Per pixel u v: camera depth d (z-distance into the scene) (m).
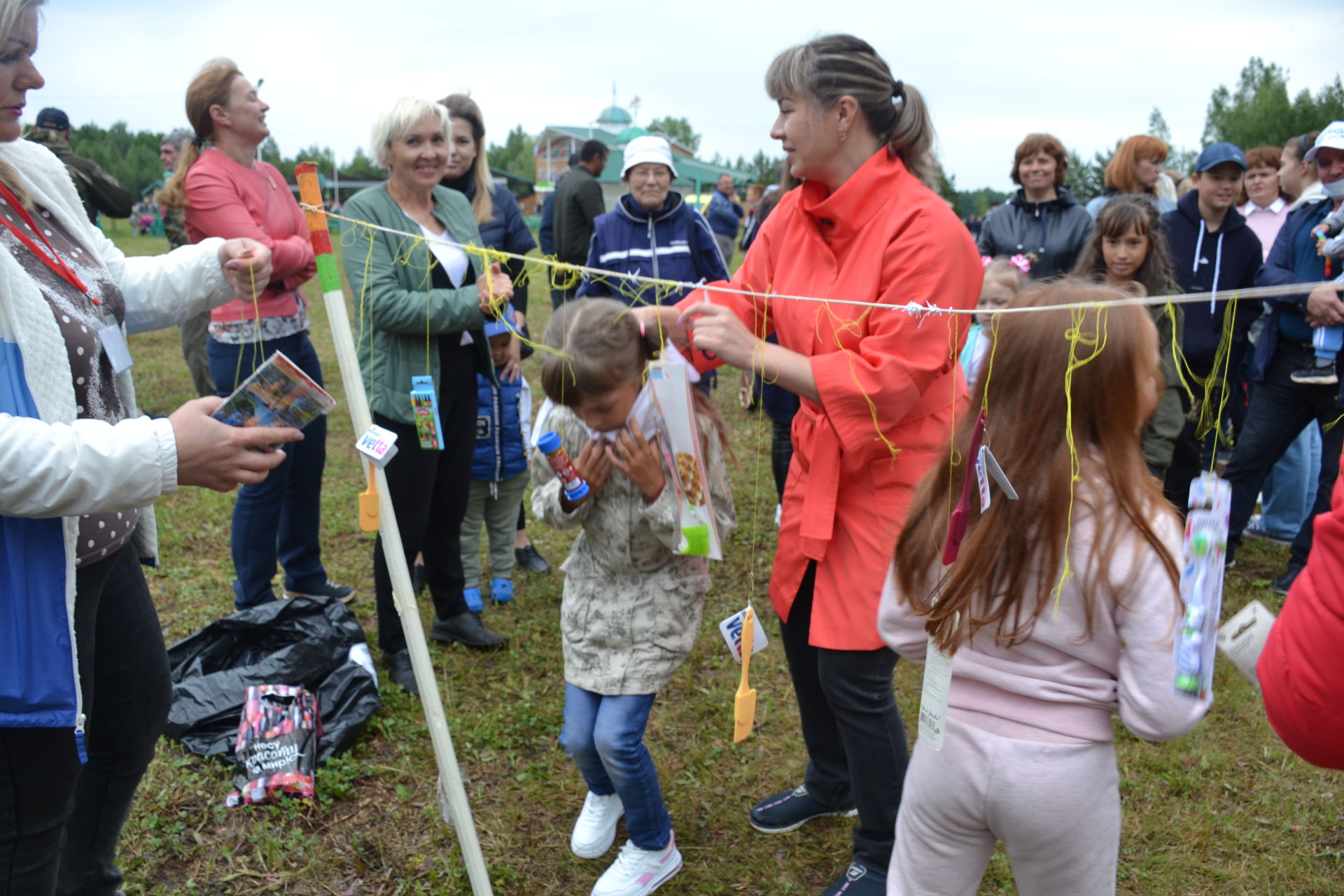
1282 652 1.09
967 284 1.81
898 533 1.84
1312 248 3.69
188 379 7.50
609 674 2.19
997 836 1.56
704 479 2.03
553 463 2.07
